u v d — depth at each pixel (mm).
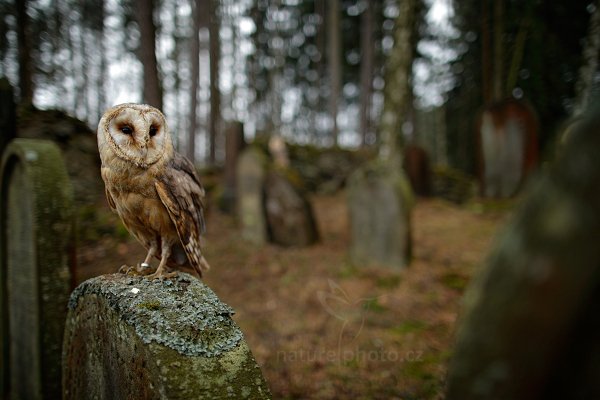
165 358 1526
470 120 10289
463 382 863
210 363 1567
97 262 5039
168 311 1698
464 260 6637
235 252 7355
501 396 798
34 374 3266
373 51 20188
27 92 7066
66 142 6535
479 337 835
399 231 6500
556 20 5945
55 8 9461
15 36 7484
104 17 11805
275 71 18047
